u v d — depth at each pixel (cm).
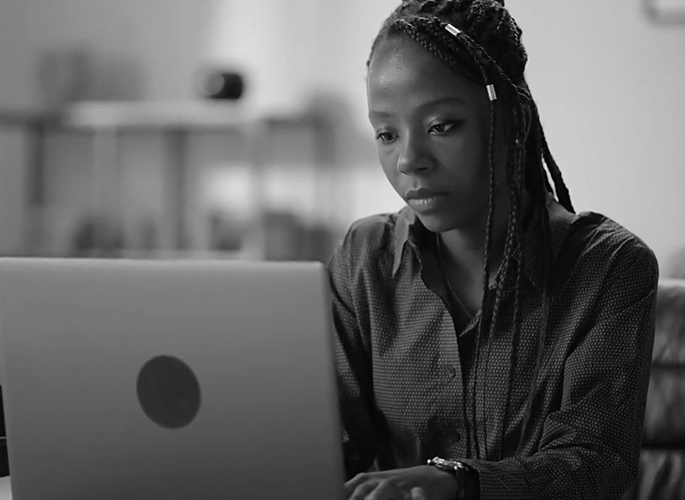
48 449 110
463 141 129
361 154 475
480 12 133
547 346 138
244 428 100
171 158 497
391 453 151
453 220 133
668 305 164
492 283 141
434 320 143
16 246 509
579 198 441
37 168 512
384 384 147
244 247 482
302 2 479
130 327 104
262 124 475
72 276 106
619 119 436
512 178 130
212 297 100
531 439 138
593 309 136
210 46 490
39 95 508
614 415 131
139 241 498
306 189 481
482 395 140
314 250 478
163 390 103
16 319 109
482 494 116
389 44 131
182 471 104
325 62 477
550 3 439
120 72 500
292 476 100
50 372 108
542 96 442
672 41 429
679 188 431
